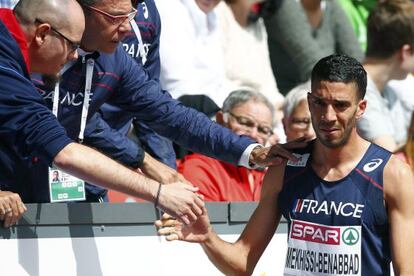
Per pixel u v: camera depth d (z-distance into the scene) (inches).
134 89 614.9
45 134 522.6
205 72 839.1
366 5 1030.4
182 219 541.3
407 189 525.7
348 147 534.0
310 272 538.6
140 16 680.4
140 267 601.9
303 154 548.4
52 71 550.3
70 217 585.9
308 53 924.6
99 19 561.0
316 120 525.3
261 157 577.0
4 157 568.7
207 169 724.0
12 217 562.6
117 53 604.1
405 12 840.9
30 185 595.2
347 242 531.5
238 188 725.3
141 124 719.7
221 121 749.3
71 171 525.7
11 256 572.4
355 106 523.8
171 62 818.2
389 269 539.5
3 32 531.5
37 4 536.4
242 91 751.7
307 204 540.1
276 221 561.6
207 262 614.9
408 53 845.8
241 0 903.1
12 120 523.8
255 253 562.9
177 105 623.5
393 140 826.8
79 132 608.1
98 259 592.7
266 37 931.3
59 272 583.2
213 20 858.1
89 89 592.1
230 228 624.1
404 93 910.4
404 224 525.0
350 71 519.5
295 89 782.5
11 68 528.7
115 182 530.6
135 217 600.7
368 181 530.6
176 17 825.5
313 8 937.5
